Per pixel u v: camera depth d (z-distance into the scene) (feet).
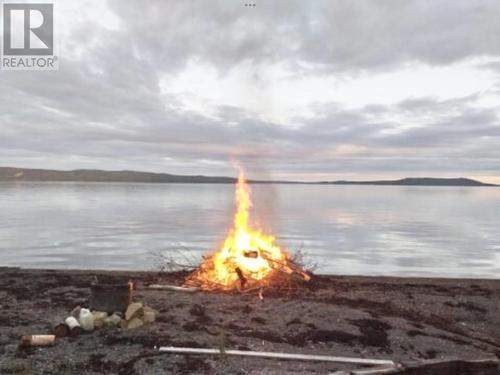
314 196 627.05
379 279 40.19
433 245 117.50
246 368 20.66
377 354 23.06
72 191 621.72
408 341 24.57
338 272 75.82
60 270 42.80
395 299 32.89
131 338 23.41
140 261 82.84
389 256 96.68
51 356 21.44
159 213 230.27
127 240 117.08
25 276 39.60
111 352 21.94
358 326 26.14
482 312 31.35
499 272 79.61
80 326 24.34
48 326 25.46
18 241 112.98
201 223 173.27
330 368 21.06
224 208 281.74
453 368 21.77
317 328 25.66
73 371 20.13
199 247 104.06
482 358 23.15
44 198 389.19
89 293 32.71
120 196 472.03
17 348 22.30
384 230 158.10
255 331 25.02
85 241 114.01
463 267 84.64
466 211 291.58
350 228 162.91
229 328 25.43
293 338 24.34
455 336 26.40
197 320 26.45
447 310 31.37
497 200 529.45
